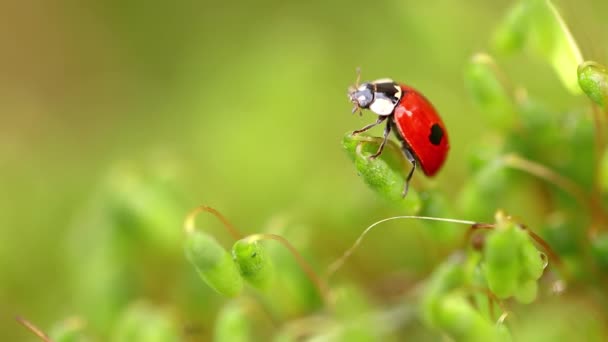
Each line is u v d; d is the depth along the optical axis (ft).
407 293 0.27
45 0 0.45
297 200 0.32
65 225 0.33
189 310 0.28
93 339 0.28
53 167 0.37
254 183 0.33
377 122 0.27
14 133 0.42
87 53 0.44
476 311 0.24
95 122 0.42
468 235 0.25
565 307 0.25
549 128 0.26
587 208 0.26
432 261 0.28
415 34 0.33
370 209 0.29
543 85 0.31
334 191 0.30
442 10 0.33
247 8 0.41
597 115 0.25
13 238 0.32
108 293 0.28
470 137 0.31
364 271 0.29
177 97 0.39
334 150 0.33
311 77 0.35
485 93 0.26
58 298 0.31
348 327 0.25
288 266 0.26
